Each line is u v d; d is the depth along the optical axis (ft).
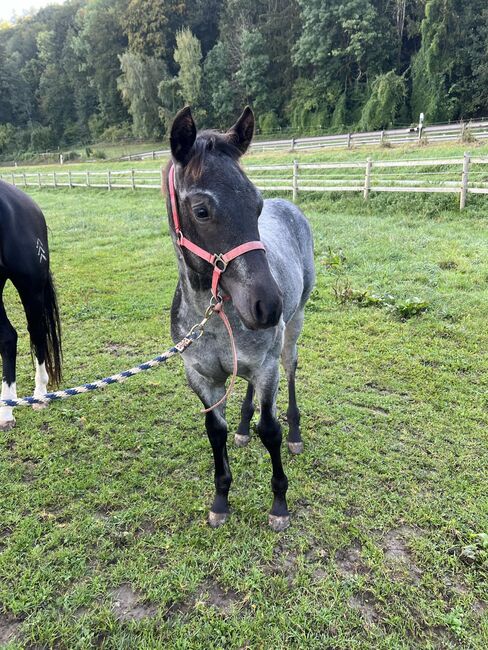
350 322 18.07
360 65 132.67
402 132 78.43
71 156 140.46
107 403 13.60
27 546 8.71
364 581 7.84
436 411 12.48
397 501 9.52
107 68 181.88
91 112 201.36
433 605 7.39
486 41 110.63
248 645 6.93
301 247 11.68
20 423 12.69
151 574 8.08
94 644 7.07
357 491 9.83
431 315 18.04
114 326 19.19
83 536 8.88
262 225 10.07
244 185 6.49
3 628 7.34
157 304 21.40
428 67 116.57
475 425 11.76
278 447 8.76
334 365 15.16
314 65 136.36
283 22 143.95
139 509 9.50
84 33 183.83
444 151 51.21
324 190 43.04
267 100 147.23
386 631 7.07
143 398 13.76
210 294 7.38
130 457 11.27
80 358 16.44
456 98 115.03
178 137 6.51
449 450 10.94
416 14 132.36
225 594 7.73
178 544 8.68
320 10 129.39
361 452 10.98
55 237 37.04
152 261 28.40
